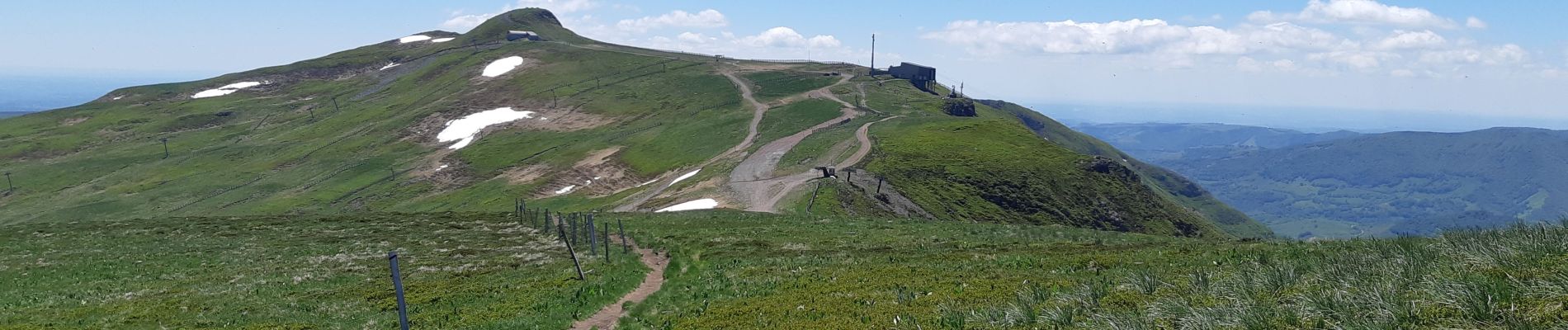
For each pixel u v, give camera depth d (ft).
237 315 103.76
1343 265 60.90
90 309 113.39
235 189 560.20
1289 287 57.82
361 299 114.21
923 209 319.47
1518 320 41.93
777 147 466.70
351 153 648.79
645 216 231.09
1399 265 57.11
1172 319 52.80
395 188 532.73
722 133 550.77
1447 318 43.93
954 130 471.21
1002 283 80.64
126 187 581.12
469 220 226.58
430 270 141.90
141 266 159.02
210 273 149.07
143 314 107.34
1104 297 64.18
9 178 620.08
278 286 130.41
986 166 394.52
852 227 189.26
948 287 80.89
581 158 542.57
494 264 145.07
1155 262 93.56
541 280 119.34
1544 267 50.44
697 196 346.95
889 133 459.73
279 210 495.82
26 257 179.01
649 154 527.40
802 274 101.76
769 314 76.18
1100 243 137.39
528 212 242.99
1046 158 433.48
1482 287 46.50
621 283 111.14
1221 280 64.64
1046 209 367.25
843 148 425.28
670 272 124.26
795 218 215.51
